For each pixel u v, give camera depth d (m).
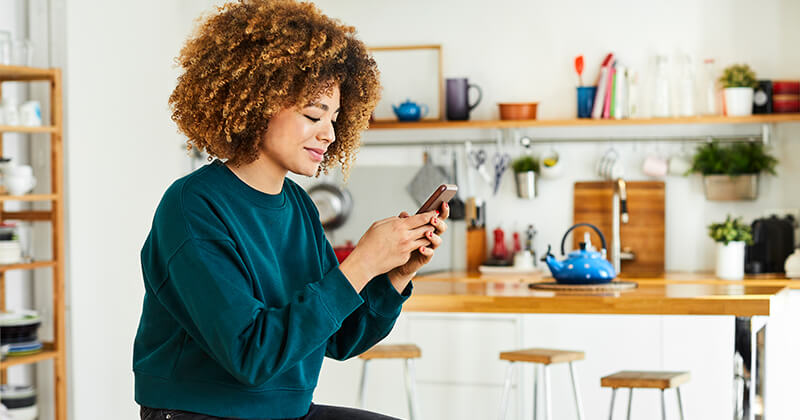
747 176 4.76
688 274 4.77
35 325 4.02
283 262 1.55
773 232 4.62
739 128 4.90
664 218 4.95
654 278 4.57
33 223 4.38
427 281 4.22
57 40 4.16
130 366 4.42
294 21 1.45
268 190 1.52
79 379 4.20
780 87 4.66
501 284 3.95
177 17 4.77
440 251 5.21
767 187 4.86
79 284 4.19
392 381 3.85
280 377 1.47
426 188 5.20
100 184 4.26
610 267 3.67
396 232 1.43
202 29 1.50
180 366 1.42
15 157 4.34
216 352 1.32
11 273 4.35
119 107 4.35
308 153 1.48
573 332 3.74
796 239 4.74
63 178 4.15
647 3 4.96
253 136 1.46
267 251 1.49
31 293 4.45
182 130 1.54
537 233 5.11
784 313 4.14
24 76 4.07
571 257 3.71
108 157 4.30
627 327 3.68
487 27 5.14
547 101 5.08
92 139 4.22
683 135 4.96
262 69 1.41
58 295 4.05
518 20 5.11
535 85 5.09
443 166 5.23
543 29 5.08
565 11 5.05
